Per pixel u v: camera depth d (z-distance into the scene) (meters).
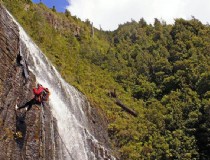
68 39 61.28
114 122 41.59
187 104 46.62
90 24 82.19
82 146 30.75
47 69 33.38
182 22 73.25
